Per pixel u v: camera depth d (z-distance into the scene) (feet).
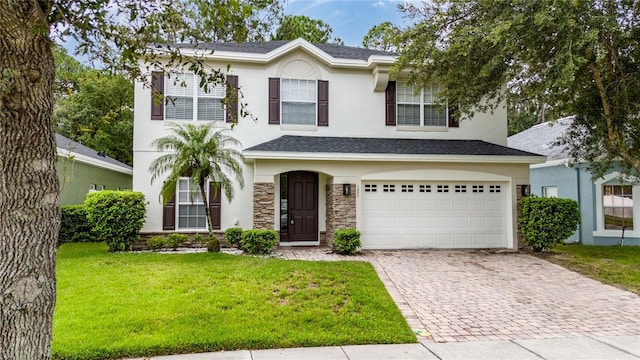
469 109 40.68
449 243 40.60
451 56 32.65
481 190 41.27
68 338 15.85
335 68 43.55
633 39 29.22
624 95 30.40
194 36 12.92
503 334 17.99
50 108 8.99
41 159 8.75
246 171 41.32
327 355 15.39
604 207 46.80
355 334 17.43
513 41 28.55
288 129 42.39
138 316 18.34
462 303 22.41
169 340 15.90
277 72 42.37
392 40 35.58
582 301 23.13
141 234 39.06
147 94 39.73
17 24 8.04
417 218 40.32
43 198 8.79
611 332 18.34
